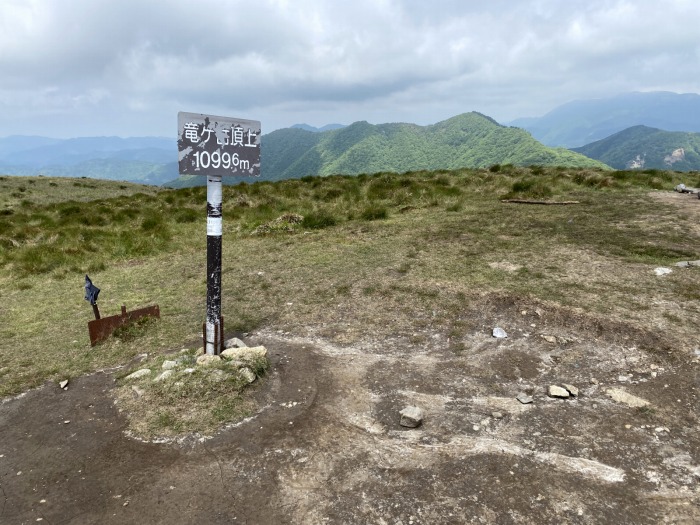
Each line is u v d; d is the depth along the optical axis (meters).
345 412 4.04
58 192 31.05
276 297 7.11
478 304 6.13
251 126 4.60
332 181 21.25
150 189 39.38
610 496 2.90
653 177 16.88
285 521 2.85
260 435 3.74
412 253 8.81
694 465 3.13
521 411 3.92
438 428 3.75
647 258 7.52
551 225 10.38
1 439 3.87
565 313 5.51
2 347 5.89
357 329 5.81
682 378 4.13
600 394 4.08
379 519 2.82
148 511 2.99
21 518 2.98
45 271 10.16
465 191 16.44
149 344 5.66
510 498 2.92
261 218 14.25
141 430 3.85
